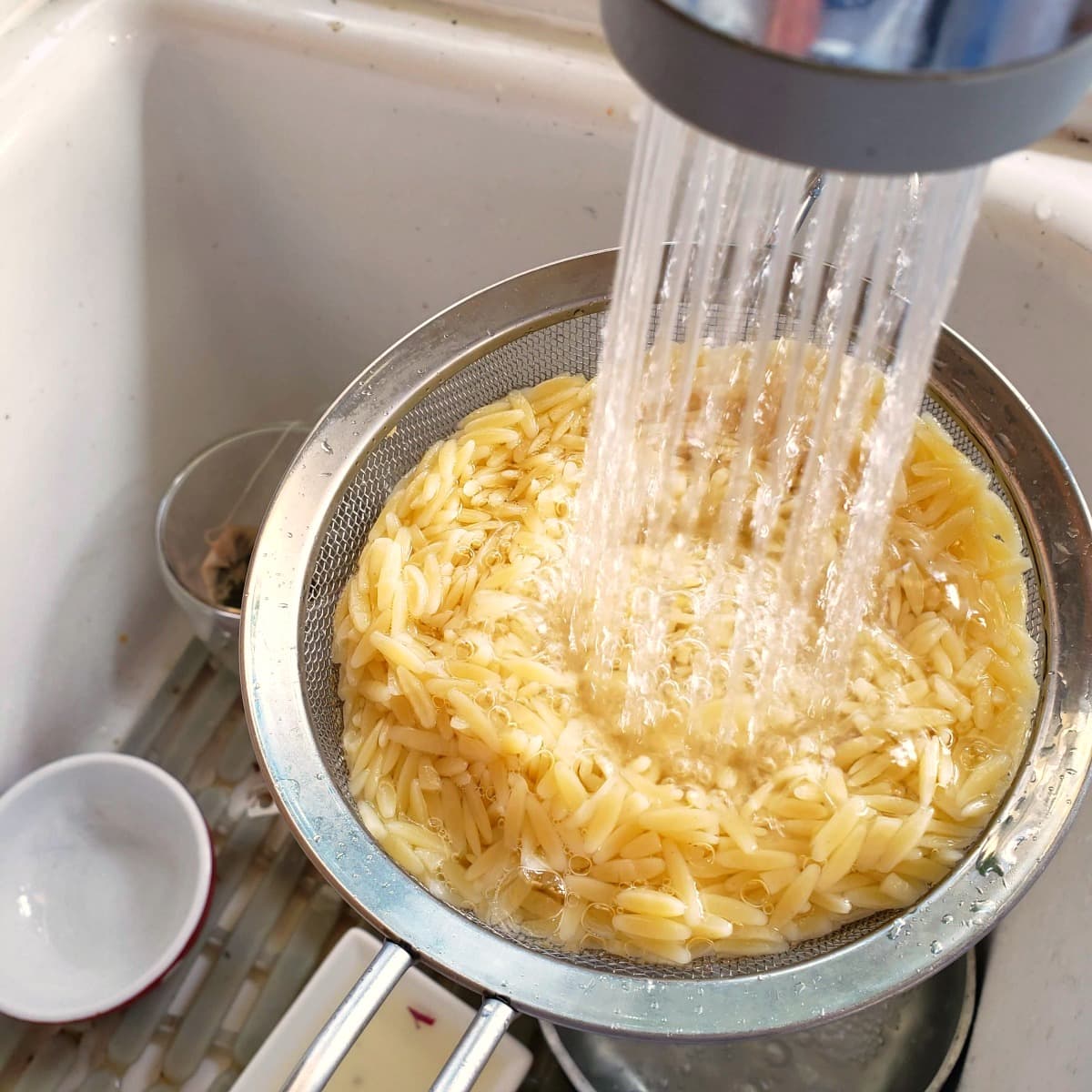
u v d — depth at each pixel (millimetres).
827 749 561
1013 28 429
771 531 588
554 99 641
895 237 508
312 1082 495
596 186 657
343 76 655
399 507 602
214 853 688
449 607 584
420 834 555
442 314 600
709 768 559
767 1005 510
